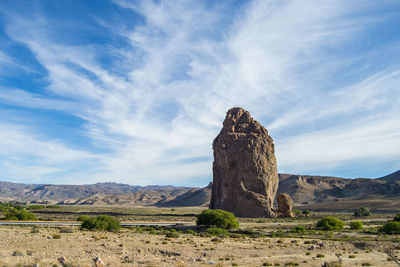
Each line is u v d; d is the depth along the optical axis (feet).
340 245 126.00
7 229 134.62
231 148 399.24
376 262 86.28
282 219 325.62
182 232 177.99
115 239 113.39
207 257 90.63
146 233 158.51
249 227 224.74
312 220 307.78
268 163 391.04
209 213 213.05
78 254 80.18
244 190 371.56
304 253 104.27
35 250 82.28
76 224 194.18
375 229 207.31
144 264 73.87
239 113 444.96
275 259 90.53
